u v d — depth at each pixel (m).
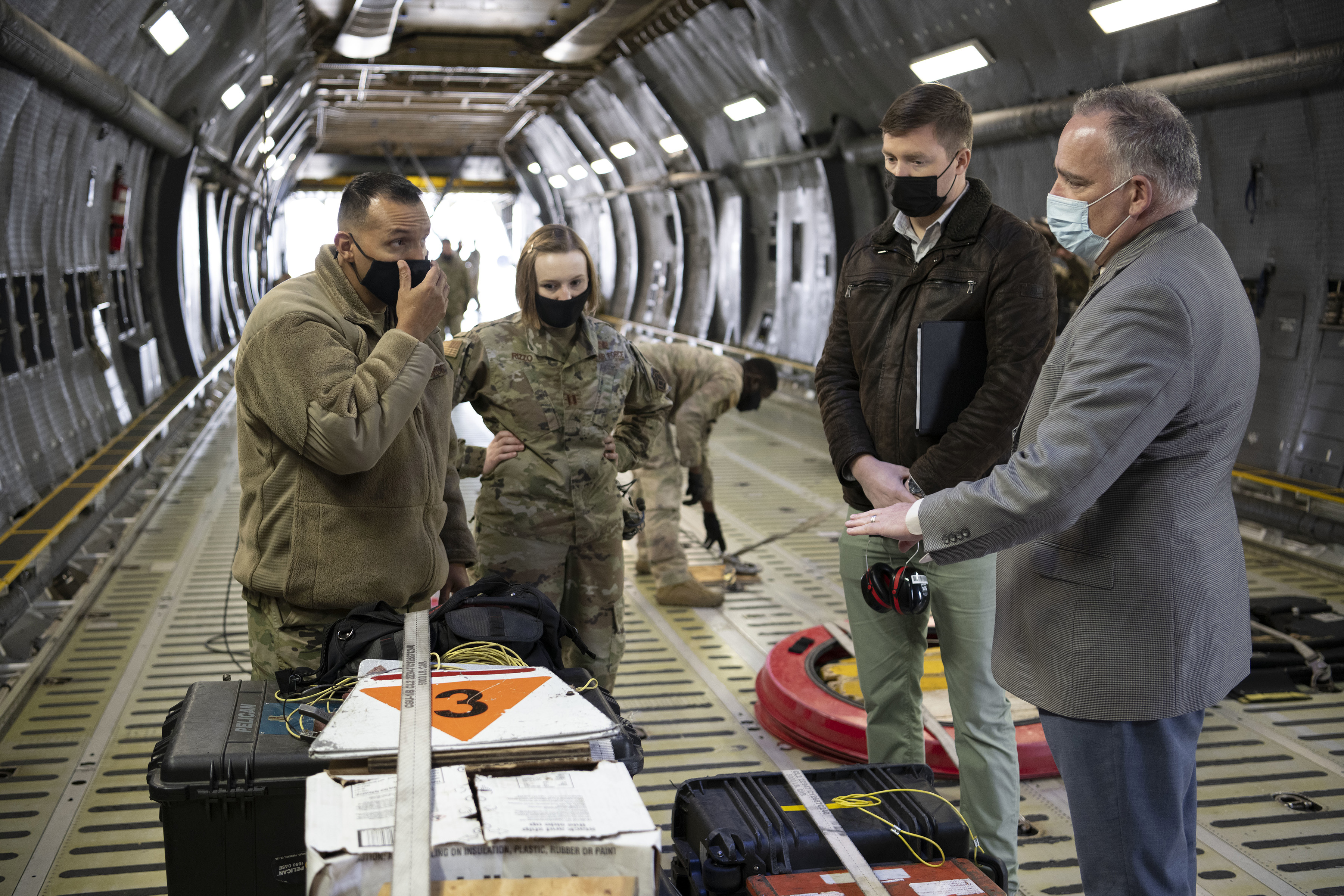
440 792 1.52
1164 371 1.73
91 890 2.77
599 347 3.15
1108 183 1.82
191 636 4.80
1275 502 6.01
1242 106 6.04
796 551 6.33
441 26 12.95
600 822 1.48
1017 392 2.38
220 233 15.62
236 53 10.01
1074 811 1.96
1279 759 3.57
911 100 2.38
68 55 6.09
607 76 15.16
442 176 27.81
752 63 11.00
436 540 2.54
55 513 5.01
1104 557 1.86
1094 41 6.59
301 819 1.77
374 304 2.45
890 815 1.86
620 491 3.37
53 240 7.18
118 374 8.73
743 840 1.78
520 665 2.05
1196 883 2.50
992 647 2.27
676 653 4.68
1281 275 6.21
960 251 2.48
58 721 3.87
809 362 12.43
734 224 14.79
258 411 2.28
